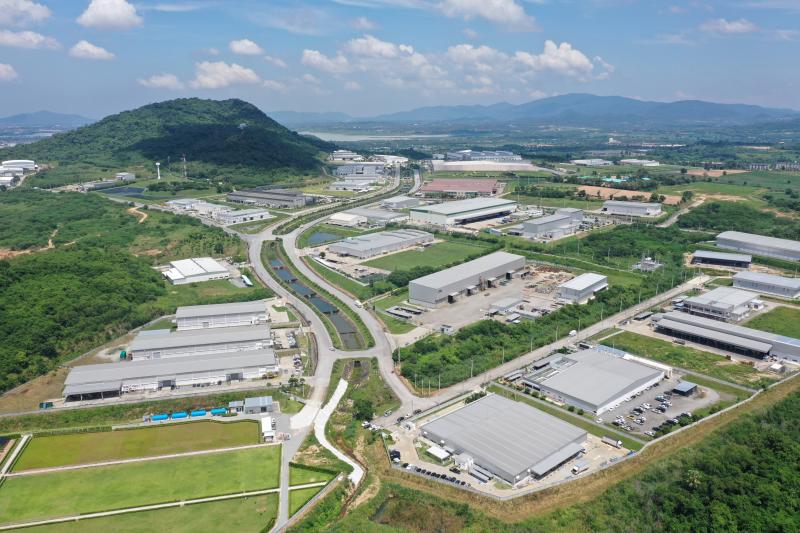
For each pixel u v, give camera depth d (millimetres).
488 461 102312
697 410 122875
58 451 110250
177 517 90312
